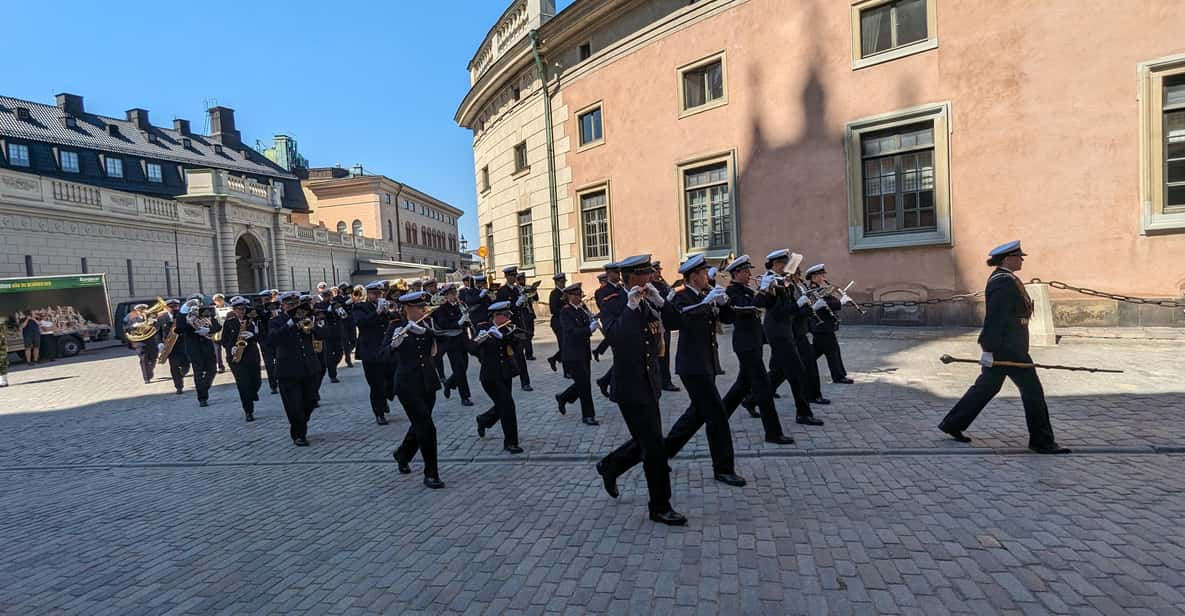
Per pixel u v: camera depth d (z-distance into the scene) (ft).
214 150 178.60
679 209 56.08
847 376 30.73
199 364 35.76
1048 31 38.83
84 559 15.37
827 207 47.26
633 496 17.25
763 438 21.56
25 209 79.71
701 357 17.22
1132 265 37.40
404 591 12.69
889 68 43.98
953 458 18.39
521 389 34.19
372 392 28.73
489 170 85.87
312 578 13.57
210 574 14.12
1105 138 37.70
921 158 43.80
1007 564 12.08
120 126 156.66
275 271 137.28
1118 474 16.38
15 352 69.15
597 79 61.98
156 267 102.32
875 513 14.85
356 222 214.48
